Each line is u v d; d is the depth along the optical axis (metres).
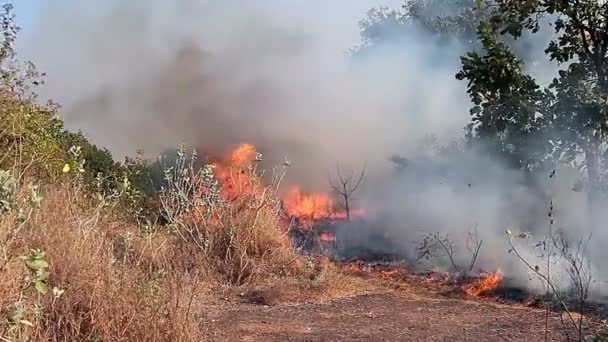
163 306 4.72
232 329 5.68
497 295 7.30
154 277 5.29
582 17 7.23
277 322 5.98
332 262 8.62
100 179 8.04
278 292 6.87
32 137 8.35
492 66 7.14
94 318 4.46
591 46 7.51
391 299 7.04
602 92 7.14
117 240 6.67
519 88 7.30
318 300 6.93
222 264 7.57
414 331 5.77
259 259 7.76
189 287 5.69
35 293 4.39
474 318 6.23
